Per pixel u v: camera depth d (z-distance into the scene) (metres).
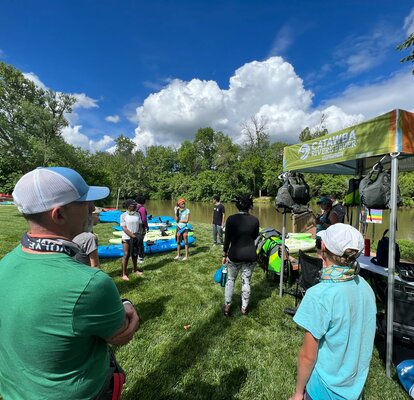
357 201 4.87
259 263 5.85
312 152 3.73
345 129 3.09
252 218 3.49
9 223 10.88
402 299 2.57
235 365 2.72
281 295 4.37
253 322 3.55
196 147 57.66
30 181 0.94
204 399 2.30
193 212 27.91
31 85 21.97
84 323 0.86
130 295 4.41
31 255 0.91
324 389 1.34
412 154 2.66
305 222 9.68
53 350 0.84
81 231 1.06
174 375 2.57
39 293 0.82
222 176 44.41
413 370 2.40
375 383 2.49
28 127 21.41
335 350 1.32
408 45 4.93
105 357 1.04
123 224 5.10
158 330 3.35
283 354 2.91
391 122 2.51
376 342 3.05
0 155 20.56
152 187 53.75
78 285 0.85
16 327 0.83
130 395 2.32
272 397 2.33
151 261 6.41
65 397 0.88
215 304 4.08
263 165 41.44
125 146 57.78
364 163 4.98
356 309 1.34
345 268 1.37
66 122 23.70
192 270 5.72
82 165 26.67
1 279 0.89
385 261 3.58
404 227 14.14
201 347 3.00
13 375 0.88
